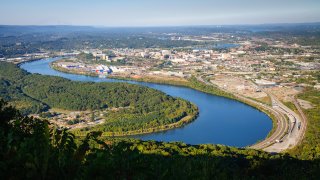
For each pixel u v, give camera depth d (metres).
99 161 14.77
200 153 72.06
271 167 46.72
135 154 16.06
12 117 27.53
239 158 67.81
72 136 17.56
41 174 13.87
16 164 14.07
